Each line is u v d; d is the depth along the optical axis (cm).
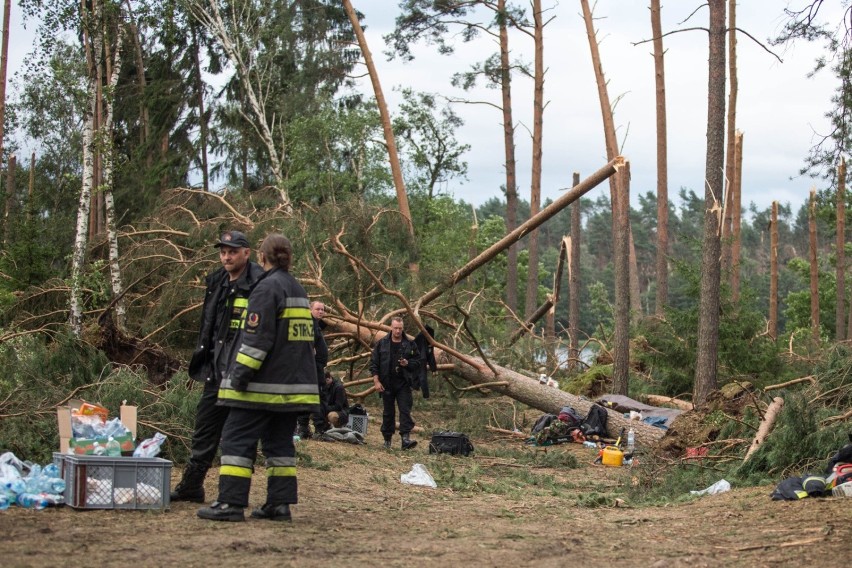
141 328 1466
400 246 1722
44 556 477
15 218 1886
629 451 1377
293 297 618
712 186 1520
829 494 770
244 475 613
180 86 3316
